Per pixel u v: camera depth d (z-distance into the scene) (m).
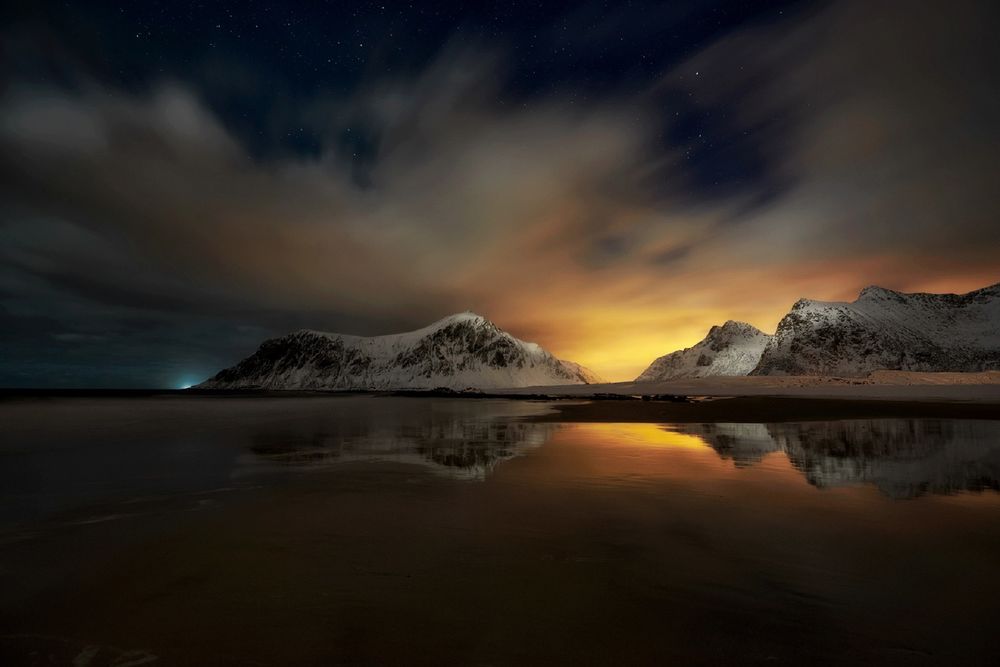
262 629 4.35
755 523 7.48
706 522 7.54
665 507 8.44
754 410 31.33
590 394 82.25
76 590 5.16
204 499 9.03
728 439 17.92
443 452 14.89
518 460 13.42
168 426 23.31
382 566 5.79
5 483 10.45
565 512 8.13
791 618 4.56
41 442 17.20
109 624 4.46
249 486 10.10
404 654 3.96
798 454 14.33
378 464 12.80
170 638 4.21
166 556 6.13
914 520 7.62
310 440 18.08
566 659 3.89
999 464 12.55
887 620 4.52
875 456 13.91
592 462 13.07
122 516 7.93
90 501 8.90
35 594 5.07
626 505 8.57
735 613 4.65
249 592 5.09
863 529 7.18
